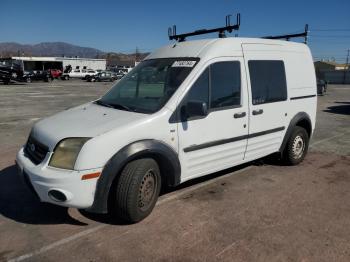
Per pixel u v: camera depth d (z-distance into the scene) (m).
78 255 3.43
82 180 3.62
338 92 31.77
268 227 4.02
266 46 5.49
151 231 3.90
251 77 5.14
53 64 52.03
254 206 4.59
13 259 3.36
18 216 4.23
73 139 3.70
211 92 4.61
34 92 24.84
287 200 4.81
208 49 4.70
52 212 4.33
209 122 4.57
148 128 3.98
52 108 15.18
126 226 4.00
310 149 7.77
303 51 6.21
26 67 48.88
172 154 4.21
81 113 4.42
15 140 8.36
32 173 3.73
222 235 3.83
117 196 3.89
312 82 6.41
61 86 33.84
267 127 5.48
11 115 12.77
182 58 4.72
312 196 4.97
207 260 3.37
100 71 50.34
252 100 5.15
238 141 5.04
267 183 5.45
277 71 5.61
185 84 4.34
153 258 3.39
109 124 3.90
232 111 4.84
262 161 6.57
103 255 3.43
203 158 4.62
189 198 4.80
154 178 4.17
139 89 4.70
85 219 4.16
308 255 3.47
